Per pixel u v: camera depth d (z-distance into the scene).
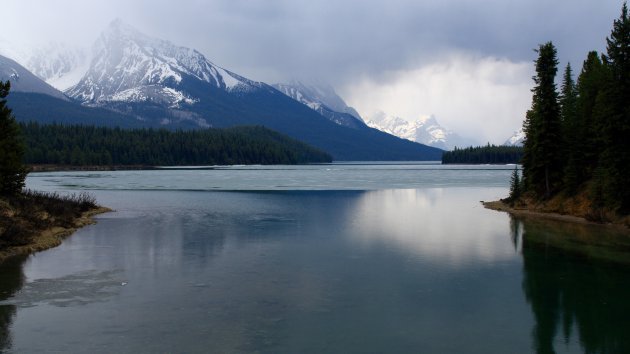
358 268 27.88
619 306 21.45
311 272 26.89
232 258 30.31
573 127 58.44
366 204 65.44
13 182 42.56
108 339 17.44
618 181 45.78
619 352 16.83
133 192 85.06
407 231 41.25
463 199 73.69
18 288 23.31
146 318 19.52
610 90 46.25
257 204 64.75
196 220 47.75
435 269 27.72
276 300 21.97
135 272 26.58
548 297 22.62
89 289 23.36
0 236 31.47
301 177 145.75
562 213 52.97
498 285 24.55
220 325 18.89
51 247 33.12
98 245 34.09
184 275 26.08
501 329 18.84
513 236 38.75
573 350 16.98
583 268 28.03
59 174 157.25
